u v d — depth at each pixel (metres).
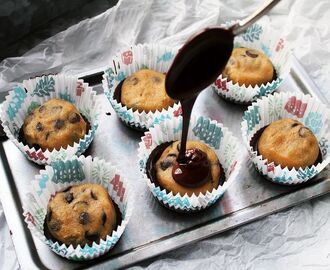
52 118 0.38
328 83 0.46
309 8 0.50
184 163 0.35
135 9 0.49
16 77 0.46
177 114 0.40
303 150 0.37
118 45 0.49
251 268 0.35
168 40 0.48
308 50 0.47
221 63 0.30
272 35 0.44
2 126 0.39
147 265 0.35
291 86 0.43
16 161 0.39
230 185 0.38
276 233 0.36
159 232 0.35
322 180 0.38
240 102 0.42
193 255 0.35
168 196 0.35
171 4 0.50
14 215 0.36
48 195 0.36
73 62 0.47
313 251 0.36
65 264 0.34
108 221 0.34
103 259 0.34
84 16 0.51
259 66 0.42
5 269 0.36
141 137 0.39
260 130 0.40
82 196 0.34
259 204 0.37
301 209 0.37
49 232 0.34
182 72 0.29
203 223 0.36
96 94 0.42
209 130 0.38
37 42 0.50
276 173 0.36
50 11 0.50
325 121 0.39
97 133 0.40
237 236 0.36
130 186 0.35
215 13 0.49
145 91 0.40
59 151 0.37
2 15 0.47
